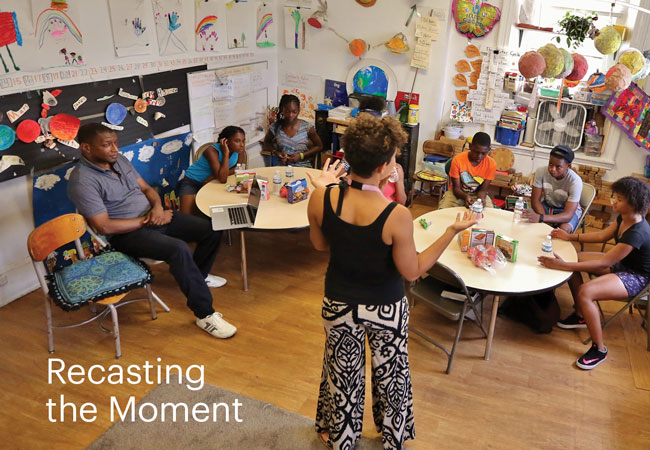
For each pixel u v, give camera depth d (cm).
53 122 346
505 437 255
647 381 296
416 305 364
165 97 430
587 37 466
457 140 515
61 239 294
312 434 252
